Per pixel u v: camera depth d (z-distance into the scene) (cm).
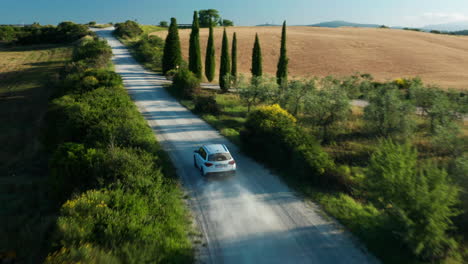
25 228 941
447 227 734
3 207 1123
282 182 1226
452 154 1380
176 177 1257
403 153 858
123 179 1032
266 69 6309
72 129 1605
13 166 1747
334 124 1966
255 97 2477
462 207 891
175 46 4416
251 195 1108
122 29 9919
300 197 1089
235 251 785
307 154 1200
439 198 725
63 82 2911
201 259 748
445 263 714
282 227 898
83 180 1121
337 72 6059
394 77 5525
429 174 786
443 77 5450
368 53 7650
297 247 802
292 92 2228
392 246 782
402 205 764
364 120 1900
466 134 1739
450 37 10881
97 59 4472
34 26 11819
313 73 5978
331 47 8225
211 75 4031
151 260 684
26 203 1162
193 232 865
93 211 796
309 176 1188
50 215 1026
